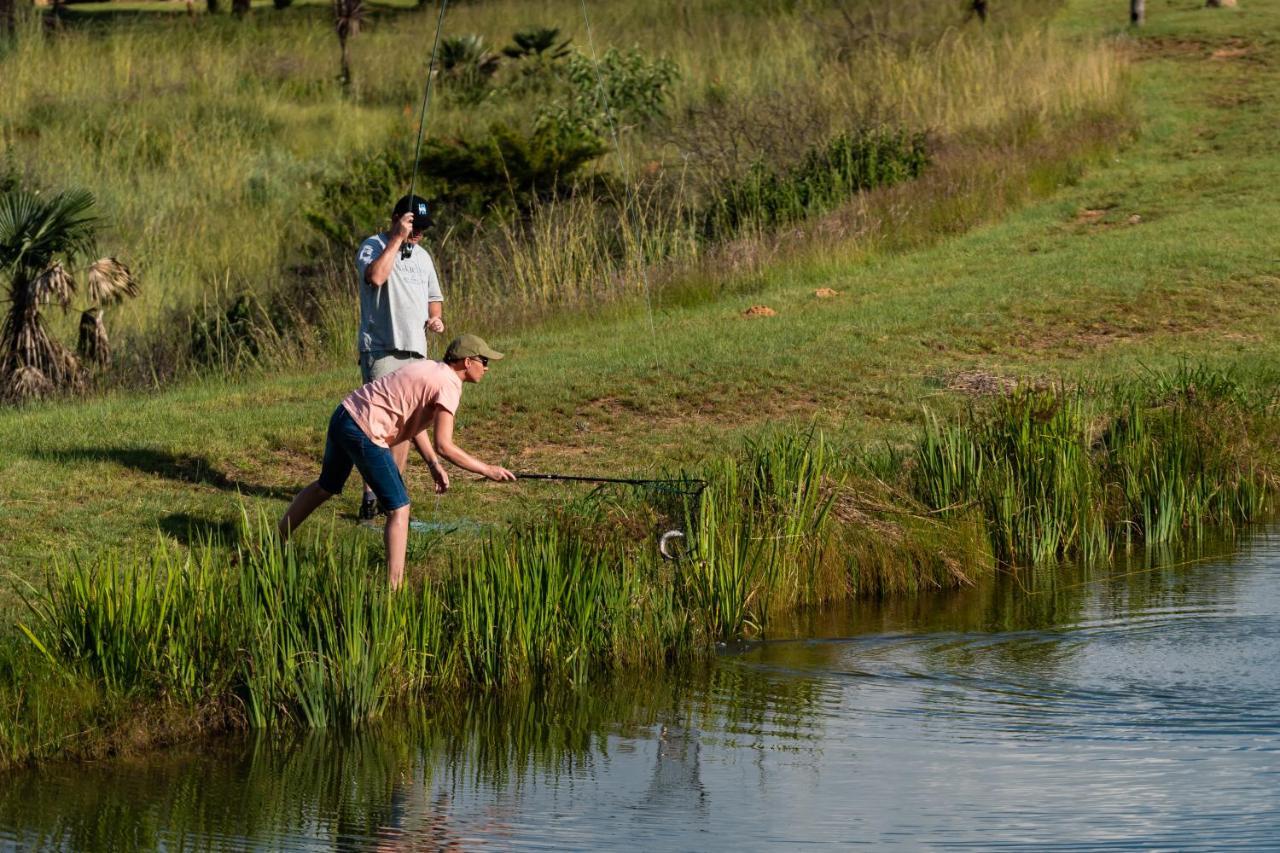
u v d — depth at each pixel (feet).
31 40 187.83
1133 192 122.62
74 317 105.81
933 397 73.72
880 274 102.63
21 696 36.52
